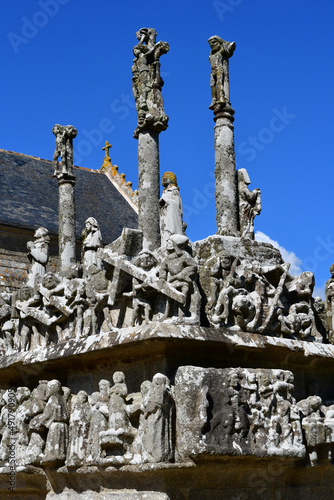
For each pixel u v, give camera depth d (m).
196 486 11.40
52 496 13.01
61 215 17.58
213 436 11.02
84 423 12.35
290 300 13.02
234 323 12.08
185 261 11.56
